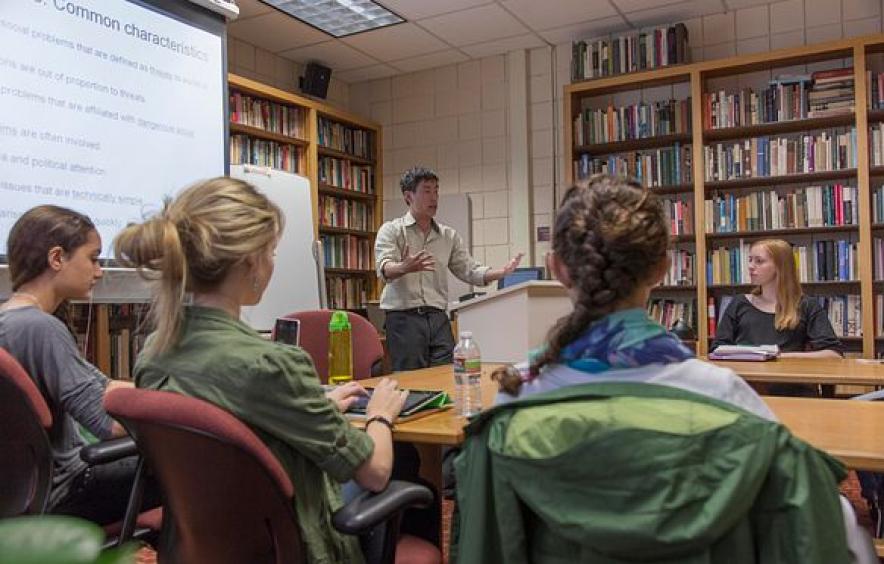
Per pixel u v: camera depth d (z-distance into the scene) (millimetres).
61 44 2445
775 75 4723
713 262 4691
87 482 1652
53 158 2404
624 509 735
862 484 2318
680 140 4895
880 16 4504
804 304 3221
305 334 2680
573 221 939
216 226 1139
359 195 5926
